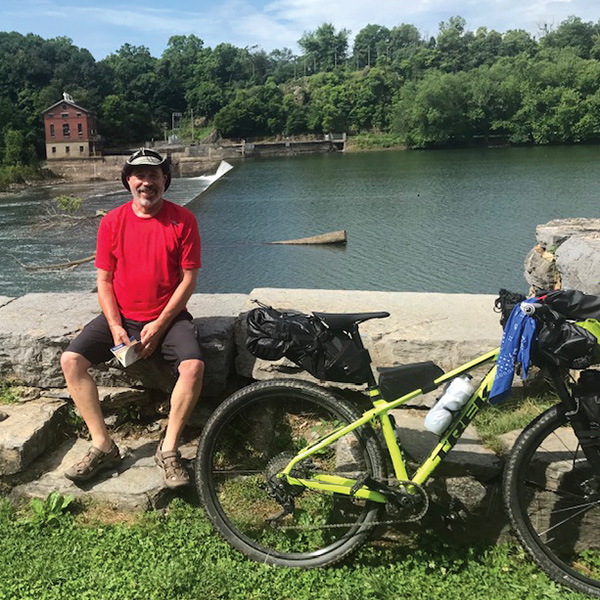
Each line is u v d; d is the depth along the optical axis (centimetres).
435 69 14775
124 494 292
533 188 4072
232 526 270
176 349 291
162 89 14625
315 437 323
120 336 290
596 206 3231
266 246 2742
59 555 266
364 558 265
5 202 5141
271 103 13388
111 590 246
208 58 16188
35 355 340
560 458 272
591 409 235
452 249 2452
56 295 412
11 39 13500
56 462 316
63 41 14425
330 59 18050
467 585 249
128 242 293
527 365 233
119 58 15875
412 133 11250
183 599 240
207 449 269
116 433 340
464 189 4256
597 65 10900
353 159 8738
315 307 373
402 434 299
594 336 231
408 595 245
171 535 275
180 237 293
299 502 296
